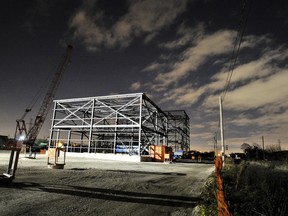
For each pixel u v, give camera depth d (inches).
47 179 406.3
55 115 1782.7
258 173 396.5
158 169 783.7
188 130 2807.6
